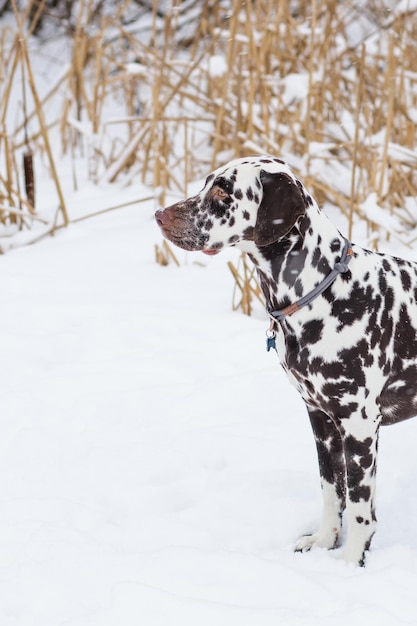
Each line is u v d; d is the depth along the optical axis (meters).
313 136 7.26
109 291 6.05
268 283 3.28
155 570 3.23
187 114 8.94
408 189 7.16
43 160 8.66
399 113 7.10
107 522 3.65
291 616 2.92
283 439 4.29
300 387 3.35
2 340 5.35
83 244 6.87
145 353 5.21
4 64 9.76
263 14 8.59
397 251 6.30
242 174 3.16
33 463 4.12
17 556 3.35
